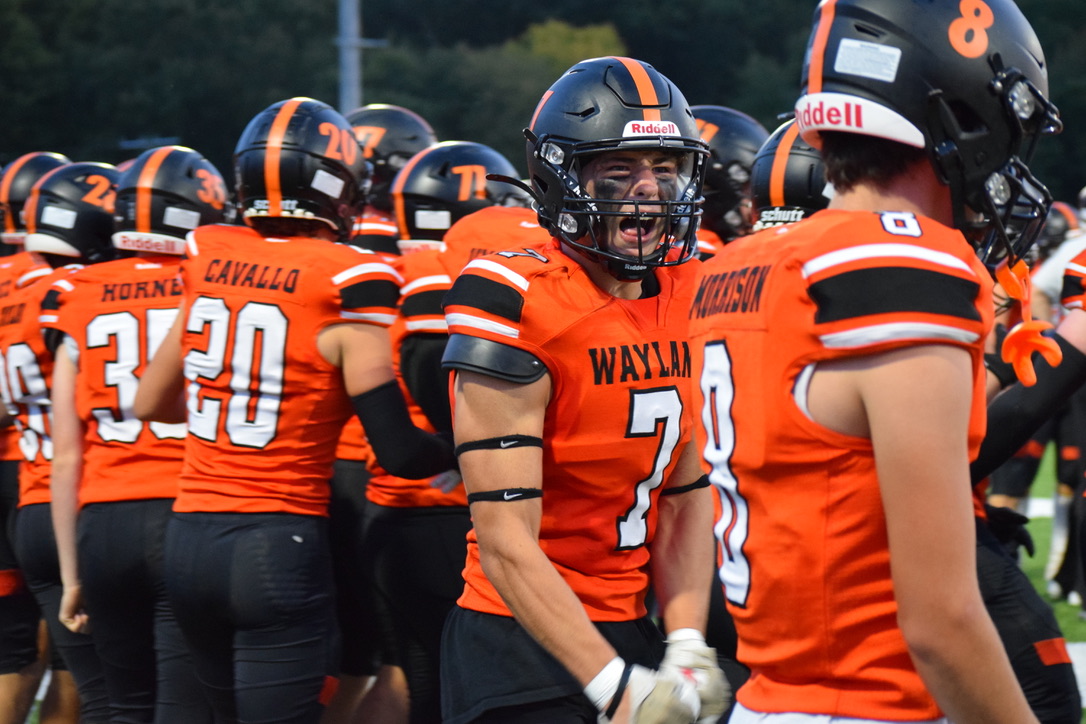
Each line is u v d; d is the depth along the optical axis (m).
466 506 12.66
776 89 120.62
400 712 13.70
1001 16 5.93
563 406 8.06
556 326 7.93
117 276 13.06
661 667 8.41
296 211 11.48
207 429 11.24
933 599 5.41
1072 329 10.04
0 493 15.42
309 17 105.88
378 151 17.86
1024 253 6.32
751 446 6.09
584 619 7.63
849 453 5.70
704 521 8.89
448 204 14.77
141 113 99.38
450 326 7.97
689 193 8.44
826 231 5.72
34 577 14.08
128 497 12.54
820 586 5.95
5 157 97.19
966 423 5.43
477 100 108.81
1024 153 6.13
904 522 5.42
